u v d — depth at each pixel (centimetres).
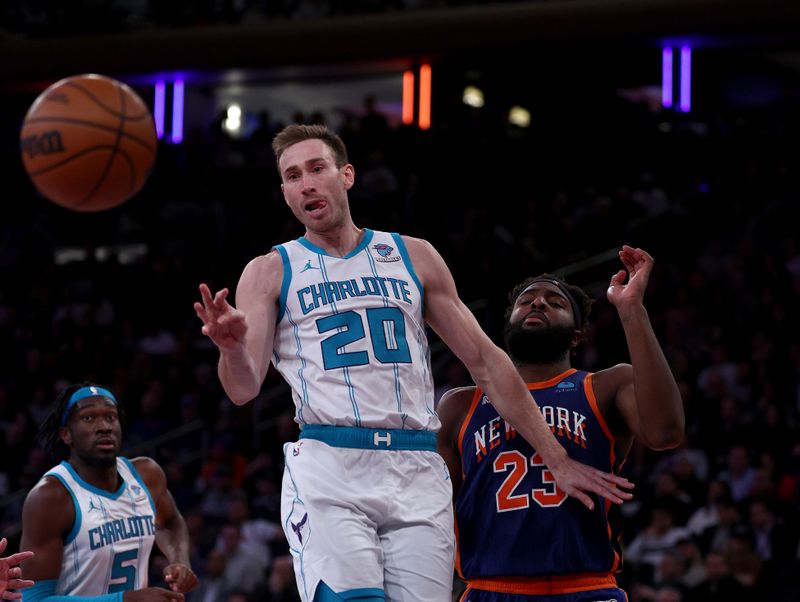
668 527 766
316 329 280
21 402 1196
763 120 1411
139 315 1339
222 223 1464
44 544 402
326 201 287
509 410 297
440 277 298
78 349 1242
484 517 313
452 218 1407
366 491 271
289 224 1397
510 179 1458
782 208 1285
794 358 972
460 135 1479
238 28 1523
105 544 412
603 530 308
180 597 383
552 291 330
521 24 1417
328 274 286
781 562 705
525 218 1388
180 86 1669
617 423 321
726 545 717
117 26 1609
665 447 305
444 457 326
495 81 1622
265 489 912
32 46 1545
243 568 816
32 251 1520
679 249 1280
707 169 1403
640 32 1388
